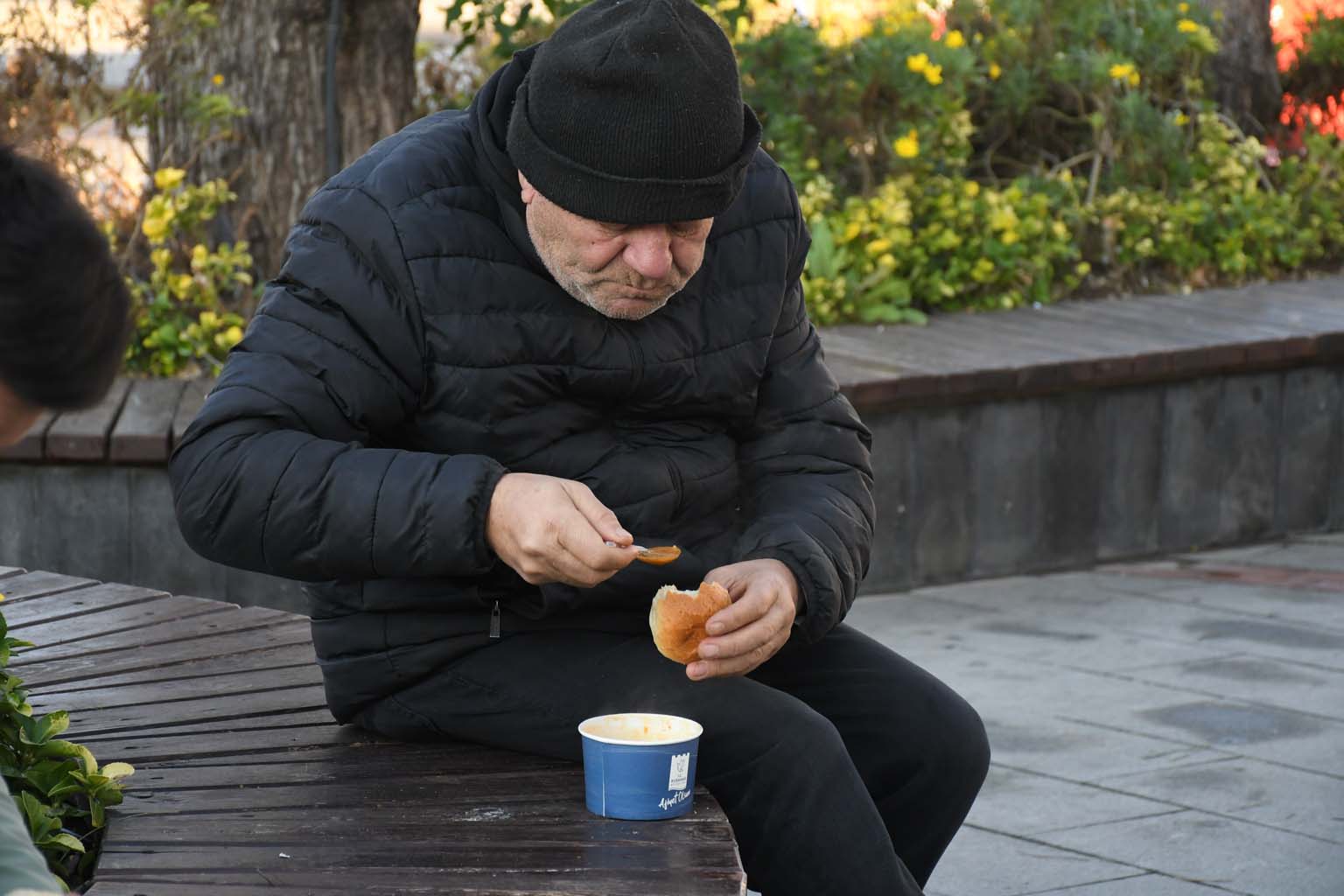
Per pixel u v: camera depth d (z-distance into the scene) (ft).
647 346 9.39
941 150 31.78
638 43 8.42
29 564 19.58
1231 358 26.63
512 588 9.10
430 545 8.20
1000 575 25.09
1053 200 31.89
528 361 9.10
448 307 8.91
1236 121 38.37
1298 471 28.12
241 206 24.20
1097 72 33.55
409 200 8.97
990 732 18.08
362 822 8.11
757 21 30.83
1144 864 14.49
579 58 8.46
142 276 23.68
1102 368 25.18
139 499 19.54
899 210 28.66
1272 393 27.61
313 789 8.61
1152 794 16.20
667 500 9.46
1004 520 25.02
